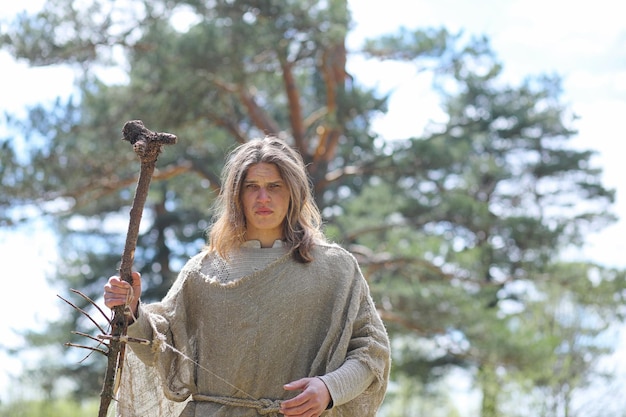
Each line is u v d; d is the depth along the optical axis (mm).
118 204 25062
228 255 4070
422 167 19109
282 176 4039
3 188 16406
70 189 16891
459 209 19844
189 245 31469
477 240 21922
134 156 17516
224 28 16422
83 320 27922
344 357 3961
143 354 4004
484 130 29297
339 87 18062
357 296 4059
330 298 4031
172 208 31375
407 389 23734
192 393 4039
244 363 3936
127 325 3900
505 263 20109
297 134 20141
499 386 16750
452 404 22188
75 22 17047
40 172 16625
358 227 19188
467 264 18641
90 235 31484
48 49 16891
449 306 17562
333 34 16469
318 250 4094
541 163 32562
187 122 18094
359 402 4066
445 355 24969
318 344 3996
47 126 16781
